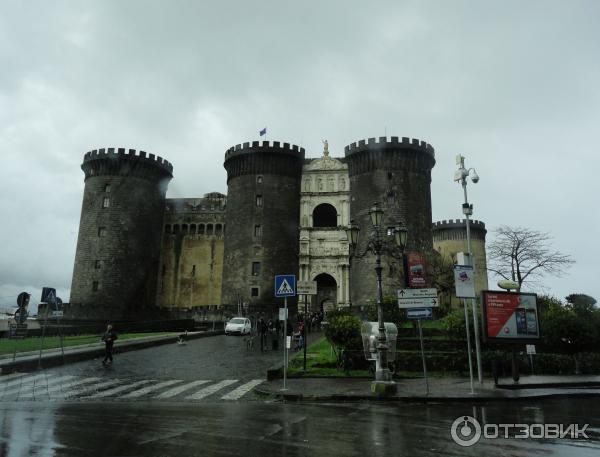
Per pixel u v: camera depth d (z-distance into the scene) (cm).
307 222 7119
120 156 7419
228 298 7000
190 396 1758
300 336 3488
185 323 6331
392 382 1747
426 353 2456
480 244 9425
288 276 1948
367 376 2194
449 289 6812
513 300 2081
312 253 6950
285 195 7238
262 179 7281
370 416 1336
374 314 3469
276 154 7288
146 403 1602
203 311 6806
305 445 986
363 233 6475
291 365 2480
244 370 2453
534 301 2106
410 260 2231
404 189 6500
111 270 7081
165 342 3816
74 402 1623
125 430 1129
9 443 995
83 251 7231
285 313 1920
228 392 1841
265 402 1638
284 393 1727
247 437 1059
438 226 9581
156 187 7806
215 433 1099
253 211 7169
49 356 2500
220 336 4709
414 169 6638
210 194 8738
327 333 2541
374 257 6272
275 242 7019
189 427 1168
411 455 910
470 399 1653
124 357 2930
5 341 3744
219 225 8250
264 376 2261
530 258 6175
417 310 1853
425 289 1864
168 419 1275
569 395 1806
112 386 1969
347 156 6894
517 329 2050
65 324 6669
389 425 1202
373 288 6181
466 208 2134
